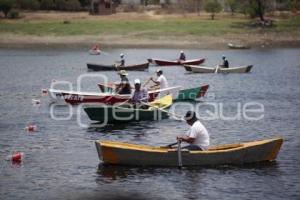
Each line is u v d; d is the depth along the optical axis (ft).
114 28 452.76
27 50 399.24
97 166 106.32
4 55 369.30
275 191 93.35
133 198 90.17
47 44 425.28
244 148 105.91
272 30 463.83
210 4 508.94
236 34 449.48
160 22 475.31
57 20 493.77
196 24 467.93
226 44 428.97
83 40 432.25
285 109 173.17
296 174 101.76
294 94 205.87
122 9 588.09
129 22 473.67
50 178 100.22
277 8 579.89
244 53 390.42
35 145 124.36
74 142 126.82
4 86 226.17
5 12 515.09
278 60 348.59
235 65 320.50
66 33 444.55
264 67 308.60
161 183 96.58
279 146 108.78
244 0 504.02
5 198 90.43
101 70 286.87
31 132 137.80
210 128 144.56
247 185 95.86
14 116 159.22
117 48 408.87
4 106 176.35
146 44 422.00
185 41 428.56
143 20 490.08
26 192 93.30
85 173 102.37
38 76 262.67
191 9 578.66
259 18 504.02
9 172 103.96
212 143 127.75
